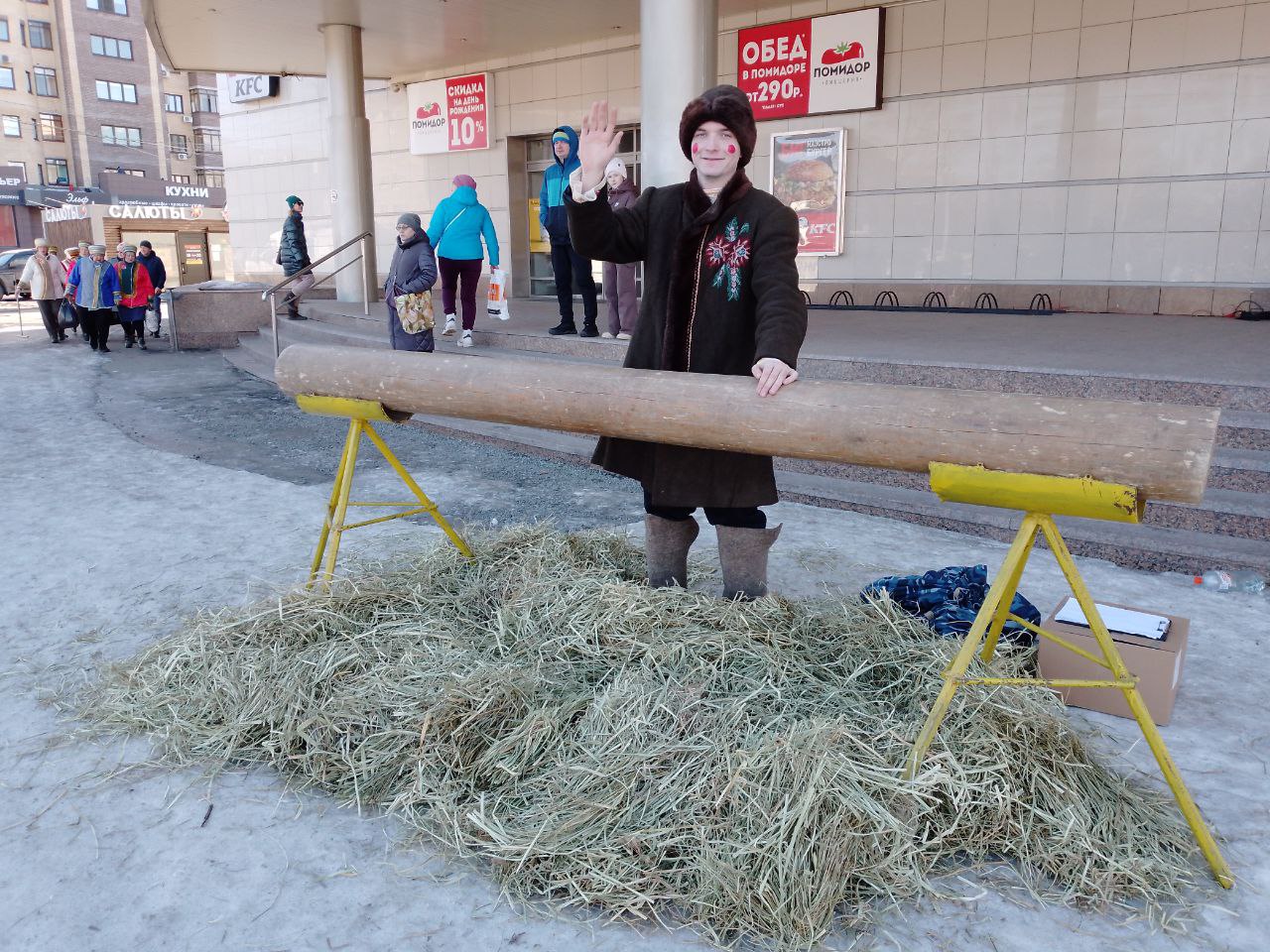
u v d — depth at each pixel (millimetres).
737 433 2445
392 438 6926
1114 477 2016
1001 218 10672
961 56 10617
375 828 2236
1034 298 10562
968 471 2182
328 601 3092
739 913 1906
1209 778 2441
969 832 2139
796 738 2186
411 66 15039
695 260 2729
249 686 2697
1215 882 2057
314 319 12398
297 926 1902
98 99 55156
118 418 7816
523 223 14953
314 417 7824
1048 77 10164
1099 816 2164
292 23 12523
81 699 2842
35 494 5320
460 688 2486
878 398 2295
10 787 2387
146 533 4559
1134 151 9836
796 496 5070
